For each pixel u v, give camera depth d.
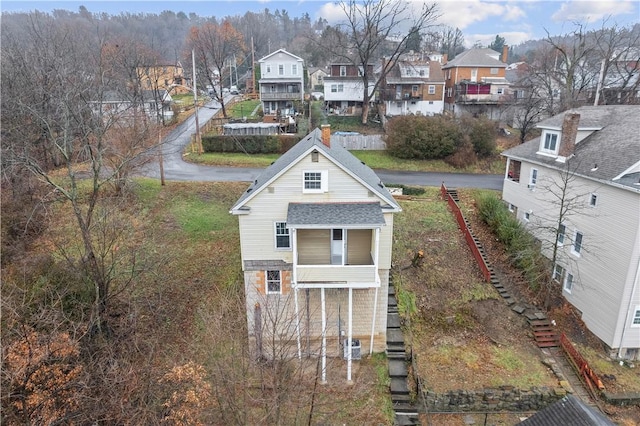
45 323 14.52
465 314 22.33
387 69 53.66
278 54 56.44
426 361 19.30
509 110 56.72
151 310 18.50
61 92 20.14
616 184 19.69
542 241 26.44
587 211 22.20
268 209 17.53
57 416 12.54
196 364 14.83
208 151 41.41
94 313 16.06
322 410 15.88
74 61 27.95
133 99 30.02
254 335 17.16
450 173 39.34
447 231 27.92
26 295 15.92
